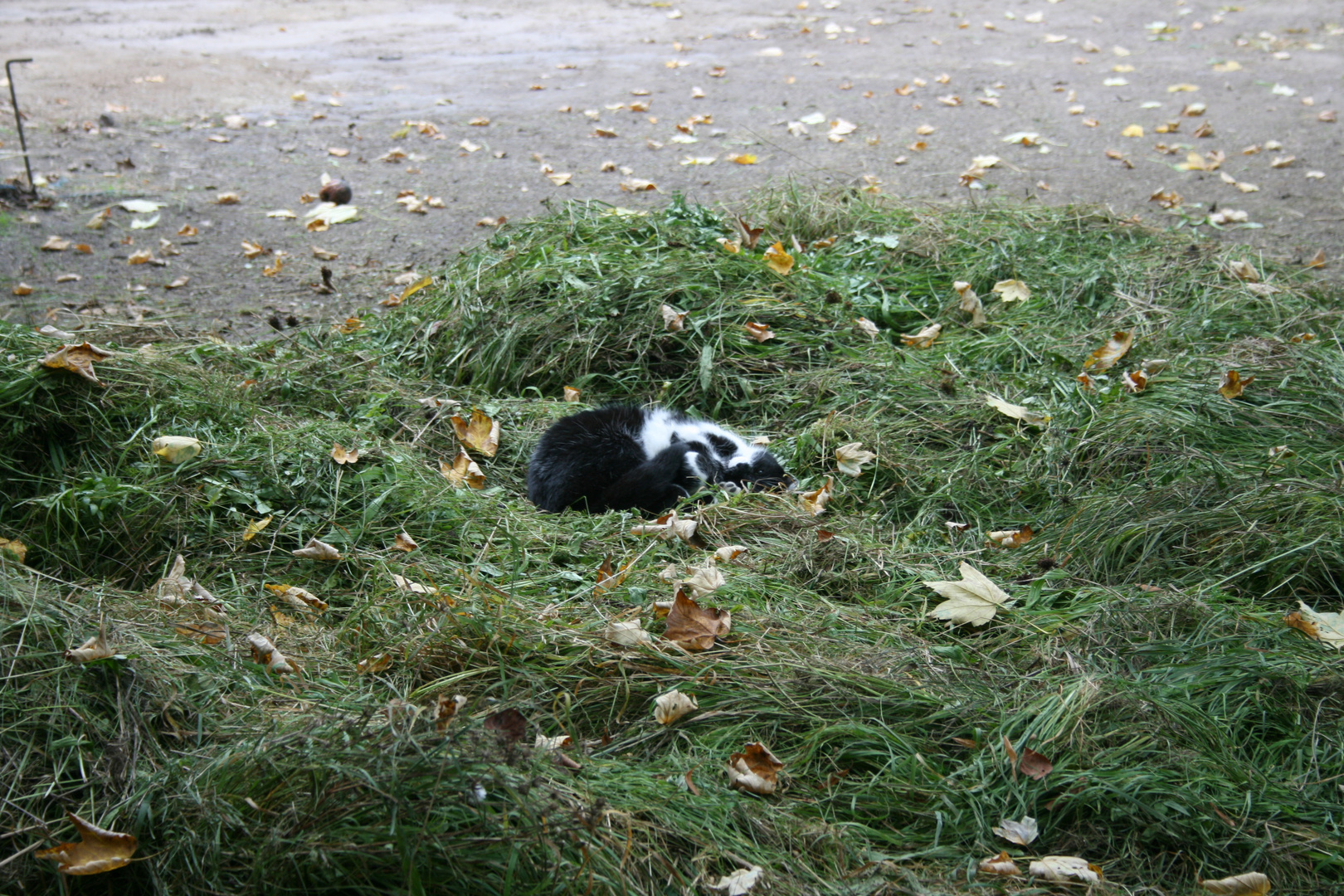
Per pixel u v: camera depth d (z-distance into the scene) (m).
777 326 5.25
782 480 4.25
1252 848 2.46
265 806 2.29
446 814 2.21
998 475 4.20
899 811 2.59
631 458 4.31
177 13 13.88
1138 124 9.21
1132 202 7.36
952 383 4.82
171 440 3.82
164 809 2.30
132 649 2.77
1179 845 2.49
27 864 2.18
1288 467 3.94
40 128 9.09
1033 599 3.41
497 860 2.17
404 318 5.51
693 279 5.35
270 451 3.92
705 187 7.75
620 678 2.94
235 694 2.79
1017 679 3.01
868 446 4.38
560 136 9.09
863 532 3.85
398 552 3.61
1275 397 4.49
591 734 2.82
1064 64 11.22
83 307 5.80
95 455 3.82
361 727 2.42
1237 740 2.79
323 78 10.98
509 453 4.55
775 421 4.82
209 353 4.88
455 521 3.79
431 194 7.77
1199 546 3.59
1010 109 9.70
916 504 4.14
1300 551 3.46
